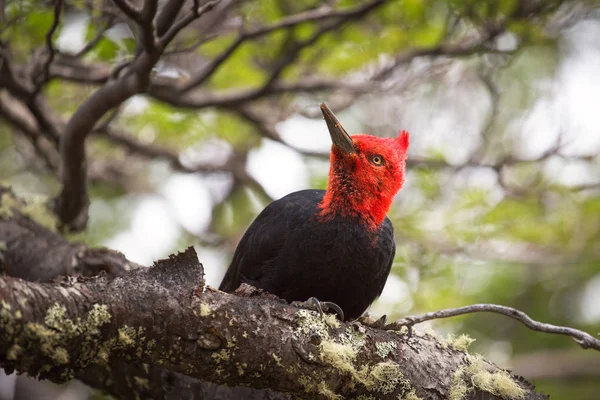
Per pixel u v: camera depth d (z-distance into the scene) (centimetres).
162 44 841
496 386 699
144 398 854
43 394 1438
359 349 677
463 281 1491
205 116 1465
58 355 576
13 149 1608
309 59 1331
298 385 664
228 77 1351
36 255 953
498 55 1279
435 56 1268
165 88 1147
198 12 827
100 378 863
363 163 859
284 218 865
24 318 559
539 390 1559
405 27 1259
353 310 880
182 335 626
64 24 1122
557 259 1462
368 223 857
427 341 718
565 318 1570
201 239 1623
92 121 938
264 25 1229
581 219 1461
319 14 1107
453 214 1439
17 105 1248
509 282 1573
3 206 1006
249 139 1495
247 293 676
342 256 842
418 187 1471
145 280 626
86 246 962
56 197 1066
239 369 649
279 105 1405
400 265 1359
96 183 1540
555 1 1170
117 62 1082
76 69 1144
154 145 1463
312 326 668
